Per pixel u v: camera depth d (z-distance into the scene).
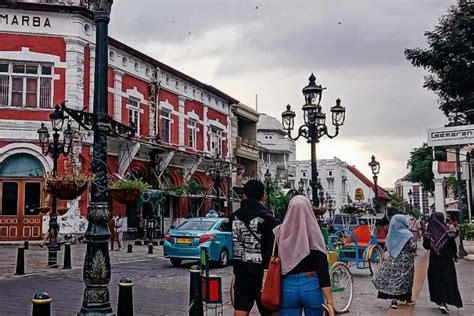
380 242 19.50
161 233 31.94
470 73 27.47
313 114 15.68
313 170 15.78
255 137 47.19
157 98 32.25
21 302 9.93
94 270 6.24
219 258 16.25
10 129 24.44
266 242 5.95
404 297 9.68
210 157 35.97
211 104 39.41
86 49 26.36
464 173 27.11
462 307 9.74
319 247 4.83
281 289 4.86
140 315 9.05
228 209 36.69
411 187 102.69
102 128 6.58
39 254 19.69
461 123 29.27
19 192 24.47
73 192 13.22
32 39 25.22
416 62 28.80
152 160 31.30
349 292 9.54
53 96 25.28
